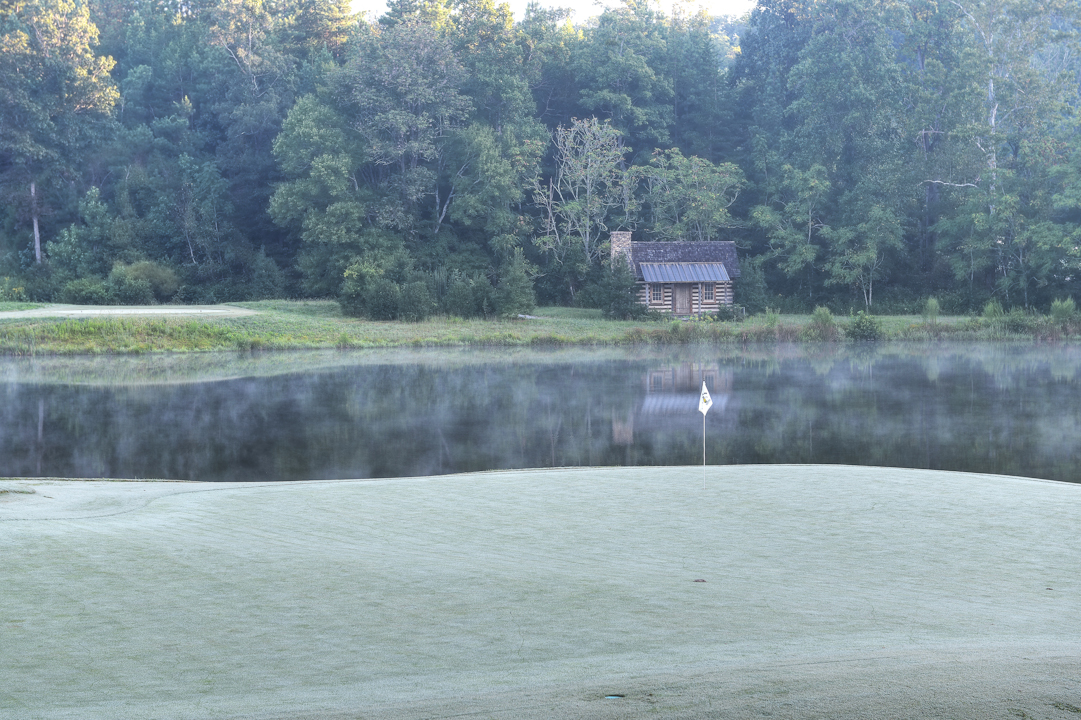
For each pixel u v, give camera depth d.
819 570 10.26
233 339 54.41
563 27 102.88
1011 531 12.45
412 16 87.31
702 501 14.66
